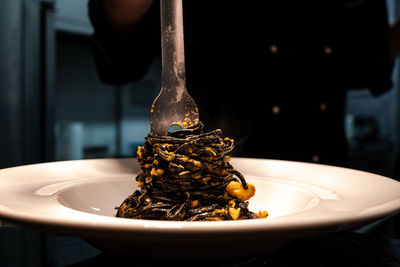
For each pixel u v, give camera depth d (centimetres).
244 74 70
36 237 40
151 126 37
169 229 23
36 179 40
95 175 44
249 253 29
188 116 37
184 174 34
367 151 137
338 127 81
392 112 167
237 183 36
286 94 73
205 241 24
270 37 71
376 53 93
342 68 84
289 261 34
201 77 69
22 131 93
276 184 42
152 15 67
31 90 94
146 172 36
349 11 91
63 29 113
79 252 36
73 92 128
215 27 69
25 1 91
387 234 67
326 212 30
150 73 149
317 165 44
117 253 29
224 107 69
